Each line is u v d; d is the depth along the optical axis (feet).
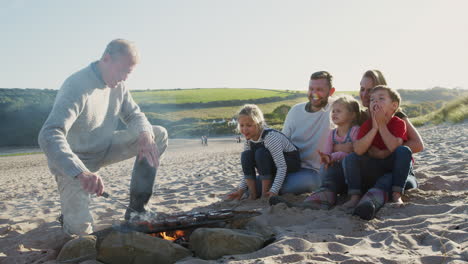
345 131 10.45
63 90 8.29
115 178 27.32
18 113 180.14
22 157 112.98
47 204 15.11
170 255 6.57
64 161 7.32
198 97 263.90
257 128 11.10
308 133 11.89
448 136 30.76
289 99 290.15
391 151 9.29
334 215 8.55
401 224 7.77
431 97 264.72
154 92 266.16
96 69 8.65
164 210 11.37
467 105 53.42
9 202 17.24
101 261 6.69
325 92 11.50
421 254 6.06
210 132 169.27
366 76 11.00
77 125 8.71
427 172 13.65
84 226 8.21
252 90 344.49
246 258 6.33
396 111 10.18
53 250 7.70
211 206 11.47
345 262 5.76
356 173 9.45
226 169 25.25
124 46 8.54
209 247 6.70
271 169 11.35
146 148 8.95
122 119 10.07
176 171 28.66
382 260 5.76
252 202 11.12
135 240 6.63
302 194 11.48
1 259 7.34
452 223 7.34
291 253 6.21
